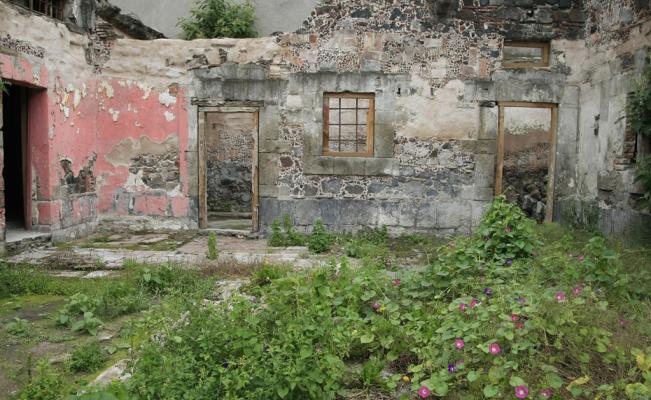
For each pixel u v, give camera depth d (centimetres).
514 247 540
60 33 802
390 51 875
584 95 875
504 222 548
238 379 291
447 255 498
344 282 458
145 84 909
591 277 439
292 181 888
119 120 919
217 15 1260
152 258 679
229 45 892
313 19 877
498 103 878
